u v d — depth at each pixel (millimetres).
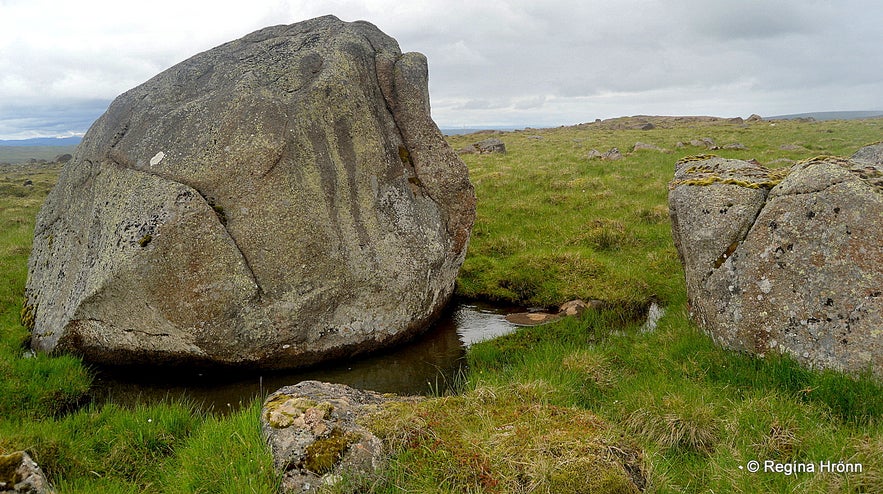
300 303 9211
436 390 8852
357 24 11867
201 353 8859
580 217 17891
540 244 15664
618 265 13789
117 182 9500
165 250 8492
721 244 8258
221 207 8945
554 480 5160
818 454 5660
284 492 5340
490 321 11797
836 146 35250
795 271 7371
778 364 7266
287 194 9094
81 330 9180
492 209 19359
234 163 8914
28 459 5355
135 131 9945
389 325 10289
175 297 8578
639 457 5672
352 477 5406
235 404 8477
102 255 8867
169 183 8898
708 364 7887
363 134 10047
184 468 6031
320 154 9461
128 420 7188
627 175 25328
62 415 7891
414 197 11070
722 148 34625
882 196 6969
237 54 10922
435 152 11367
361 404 6867
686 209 8805
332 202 9555
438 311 11656
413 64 11445
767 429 6195
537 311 12211
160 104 10258
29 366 8688
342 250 9570
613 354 9133
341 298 9625
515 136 64375
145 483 6148
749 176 8844
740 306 7848
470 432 6039
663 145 39281
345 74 10039
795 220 7465
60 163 100250
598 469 5273
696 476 5812
